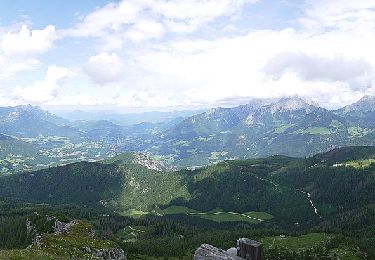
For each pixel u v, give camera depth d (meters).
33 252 74.00
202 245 30.84
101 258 135.88
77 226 187.00
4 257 67.19
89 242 146.62
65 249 128.00
